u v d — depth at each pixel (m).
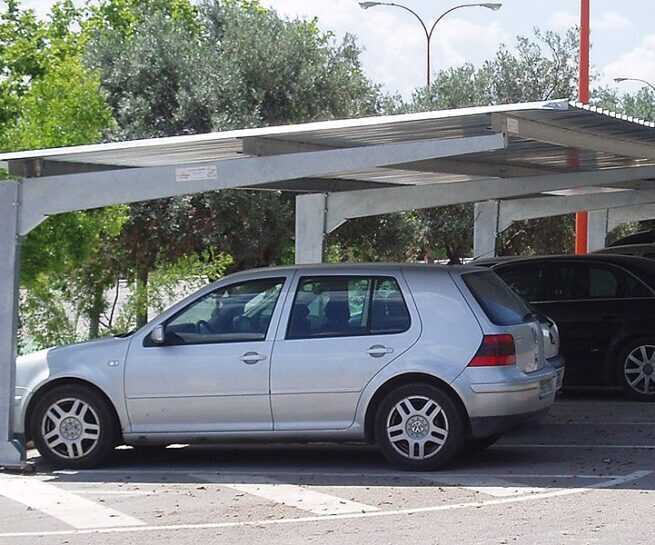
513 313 10.81
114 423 10.89
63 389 10.93
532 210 19.70
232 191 19.33
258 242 19.95
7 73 17.33
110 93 20.05
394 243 23.52
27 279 14.45
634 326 15.10
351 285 10.62
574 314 15.39
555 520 8.48
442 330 10.33
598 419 13.59
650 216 22.58
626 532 8.05
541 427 13.05
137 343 10.84
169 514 9.01
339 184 16.50
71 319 17.72
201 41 21.16
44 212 11.07
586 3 20.30
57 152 11.13
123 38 21.66
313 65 21.05
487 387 10.16
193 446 12.28
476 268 11.02
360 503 9.23
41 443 10.99
